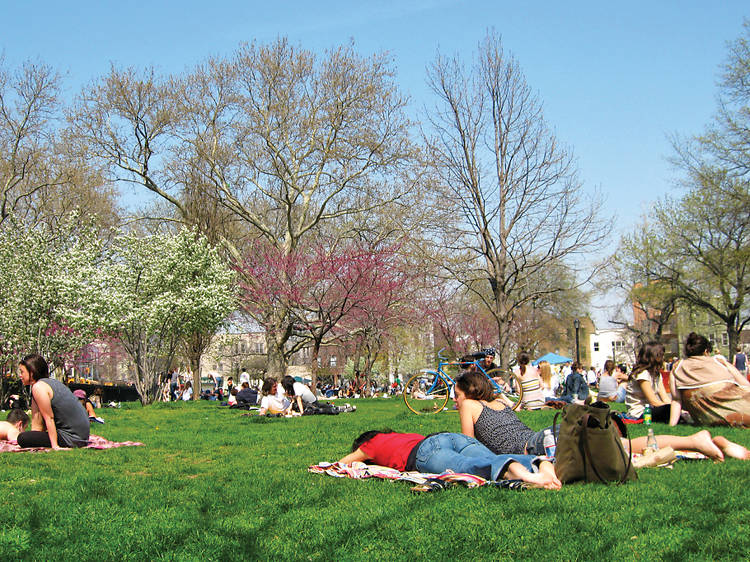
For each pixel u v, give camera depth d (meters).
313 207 38.78
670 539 4.48
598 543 4.45
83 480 6.98
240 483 6.88
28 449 9.84
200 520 5.22
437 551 4.43
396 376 60.12
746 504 5.34
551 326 63.12
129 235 30.61
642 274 45.84
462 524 4.97
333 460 8.62
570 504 5.41
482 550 4.43
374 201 36.22
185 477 7.47
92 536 4.86
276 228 40.16
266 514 5.44
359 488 6.39
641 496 5.65
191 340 35.56
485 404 7.44
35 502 5.87
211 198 35.62
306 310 33.00
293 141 34.81
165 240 31.03
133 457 9.17
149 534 4.84
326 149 34.78
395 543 4.62
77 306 29.02
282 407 18.56
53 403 10.05
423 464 6.93
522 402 17.83
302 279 32.81
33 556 4.44
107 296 28.33
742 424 10.98
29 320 28.41
